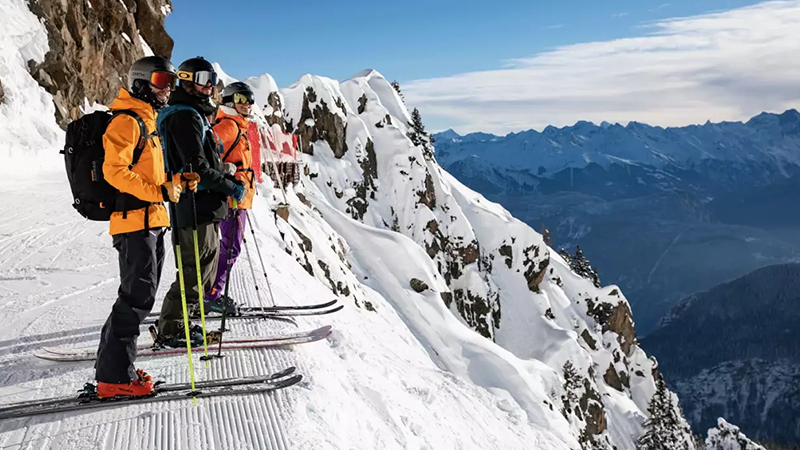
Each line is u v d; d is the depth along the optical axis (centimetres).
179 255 439
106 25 3525
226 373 505
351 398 577
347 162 7525
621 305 8450
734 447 6794
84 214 402
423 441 675
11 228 1170
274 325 652
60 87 2822
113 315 420
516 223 8488
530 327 7675
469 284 7812
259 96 6631
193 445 388
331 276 3512
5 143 2150
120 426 402
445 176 9412
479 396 1576
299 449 398
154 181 403
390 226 7556
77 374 488
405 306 5331
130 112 386
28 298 712
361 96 8606
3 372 487
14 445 372
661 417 5497
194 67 459
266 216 2230
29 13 2762
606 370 7800
